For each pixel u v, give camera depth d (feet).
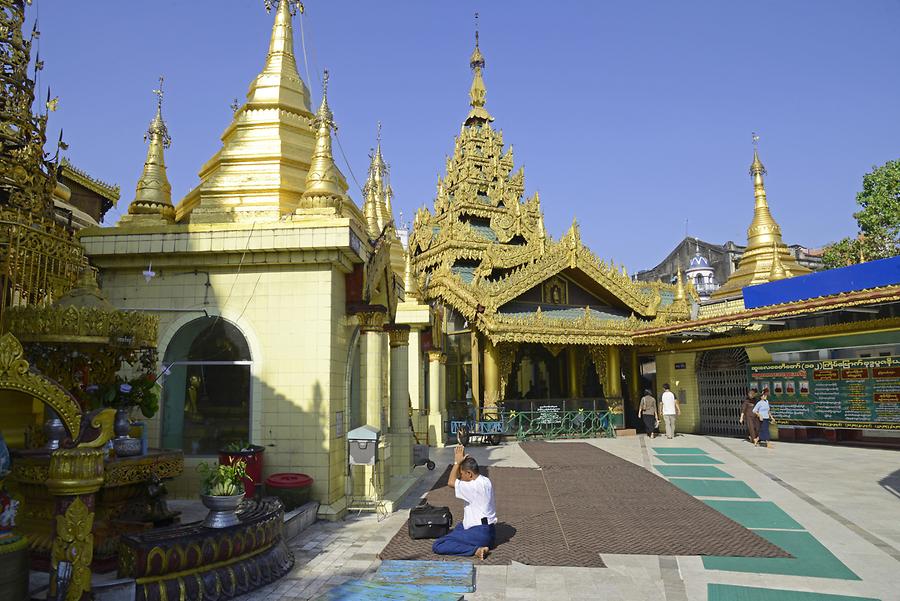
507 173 105.19
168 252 35.96
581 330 83.56
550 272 85.15
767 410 70.23
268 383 35.24
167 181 41.88
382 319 41.06
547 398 89.10
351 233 35.65
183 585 20.97
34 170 30.17
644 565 25.62
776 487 43.60
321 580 24.00
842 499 39.09
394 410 49.78
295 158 44.52
